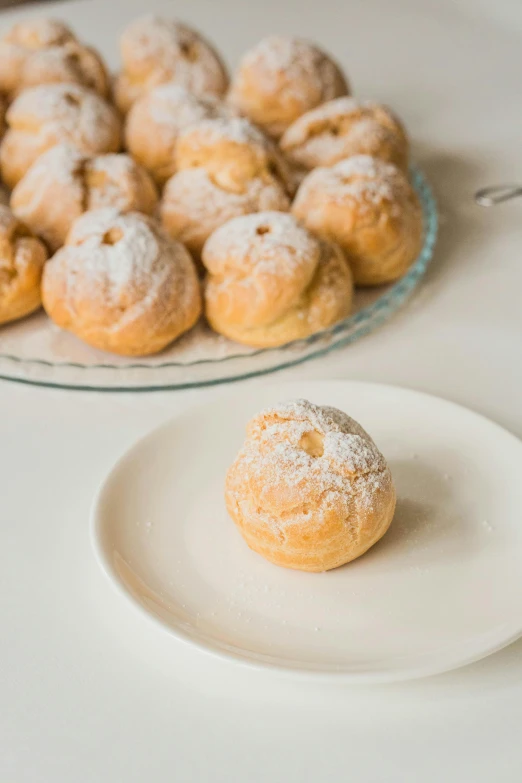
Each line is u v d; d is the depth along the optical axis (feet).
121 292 1.89
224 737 1.39
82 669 1.46
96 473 1.73
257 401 1.76
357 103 2.30
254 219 1.98
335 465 1.52
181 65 2.56
